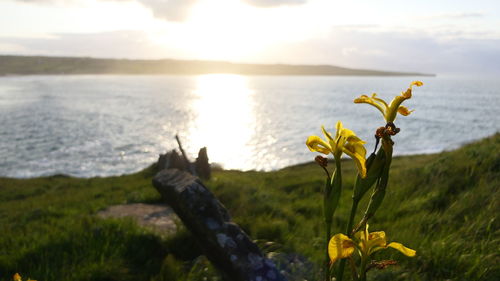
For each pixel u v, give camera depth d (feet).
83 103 594.24
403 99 5.35
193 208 19.43
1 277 19.08
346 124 376.48
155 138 286.87
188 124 377.91
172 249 22.16
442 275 16.88
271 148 251.39
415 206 26.37
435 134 300.40
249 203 28.73
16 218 38.06
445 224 22.09
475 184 27.76
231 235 18.21
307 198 37.29
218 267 18.83
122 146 249.14
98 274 18.85
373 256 17.67
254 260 17.13
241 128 353.10
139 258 20.77
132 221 25.12
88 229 23.38
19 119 380.37
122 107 552.41
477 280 16.33
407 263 17.83
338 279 5.46
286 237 20.99
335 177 5.60
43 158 204.33
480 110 536.83
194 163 58.44
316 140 5.58
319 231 23.76
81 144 251.60
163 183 22.75
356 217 25.93
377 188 5.30
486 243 18.56
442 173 30.96
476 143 46.55
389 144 5.26
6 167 181.06
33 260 20.36
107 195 55.67
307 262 18.08
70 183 99.45
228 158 221.05
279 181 55.57
